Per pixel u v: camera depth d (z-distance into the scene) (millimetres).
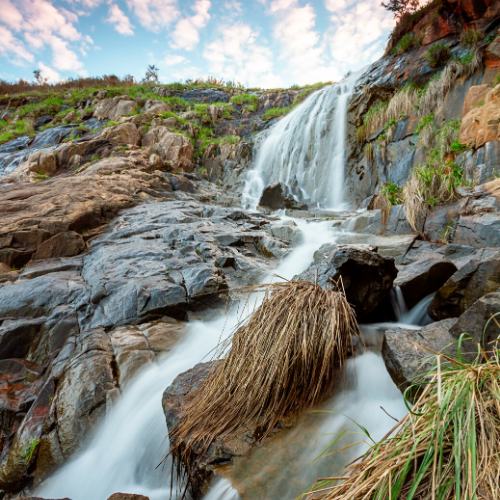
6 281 5582
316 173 12414
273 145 14727
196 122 17047
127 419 3123
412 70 10750
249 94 20984
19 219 7234
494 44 8195
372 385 2471
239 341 2389
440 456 1103
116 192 9906
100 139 13641
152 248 6539
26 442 3117
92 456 3000
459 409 1217
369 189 10438
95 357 3746
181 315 4809
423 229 5473
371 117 11023
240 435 1986
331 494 1259
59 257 6594
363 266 3176
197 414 2164
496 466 1088
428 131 8797
